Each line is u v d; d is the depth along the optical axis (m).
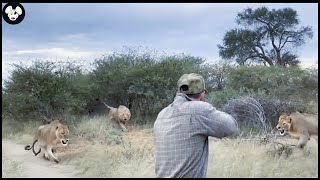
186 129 3.44
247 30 38.00
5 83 17.81
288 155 9.41
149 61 20.17
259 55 37.94
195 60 20.62
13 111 17.52
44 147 11.51
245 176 7.90
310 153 9.72
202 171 3.47
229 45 38.00
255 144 10.52
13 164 9.89
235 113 13.91
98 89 19.64
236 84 19.88
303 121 10.06
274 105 14.31
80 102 18.20
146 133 15.34
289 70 20.05
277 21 37.00
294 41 36.91
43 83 17.52
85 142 13.94
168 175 3.44
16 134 15.31
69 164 10.80
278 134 11.73
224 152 9.61
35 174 9.48
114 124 16.31
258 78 19.73
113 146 12.84
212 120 3.44
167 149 3.46
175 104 3.55
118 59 20.22
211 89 19.61
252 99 13.77
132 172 8.91
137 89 18.44
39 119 17.28
